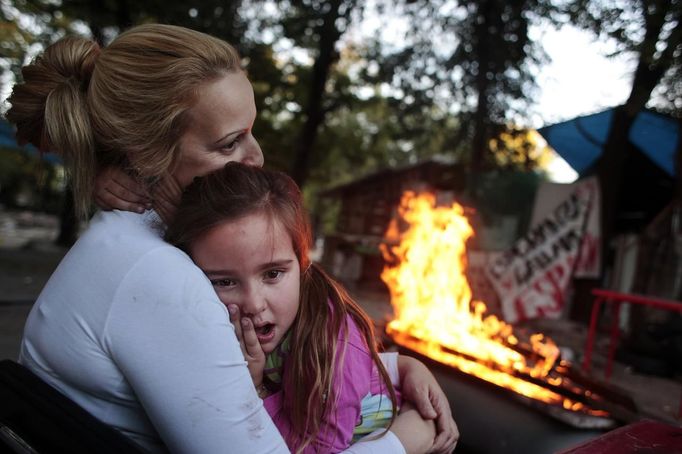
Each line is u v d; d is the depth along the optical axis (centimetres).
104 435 76
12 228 1861
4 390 88
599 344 643
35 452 80
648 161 907
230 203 83
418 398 108
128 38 89
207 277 86
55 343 82
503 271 744
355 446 91
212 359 76
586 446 99
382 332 321
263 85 1180
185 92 86
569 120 819
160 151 87
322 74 1135
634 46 580
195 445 75
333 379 94
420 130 1266
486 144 1091
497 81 1032
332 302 102
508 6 955
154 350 76
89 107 88
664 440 103
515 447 189
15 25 774
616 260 930
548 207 733
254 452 77
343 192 1358
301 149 1167
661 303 418
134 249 80
